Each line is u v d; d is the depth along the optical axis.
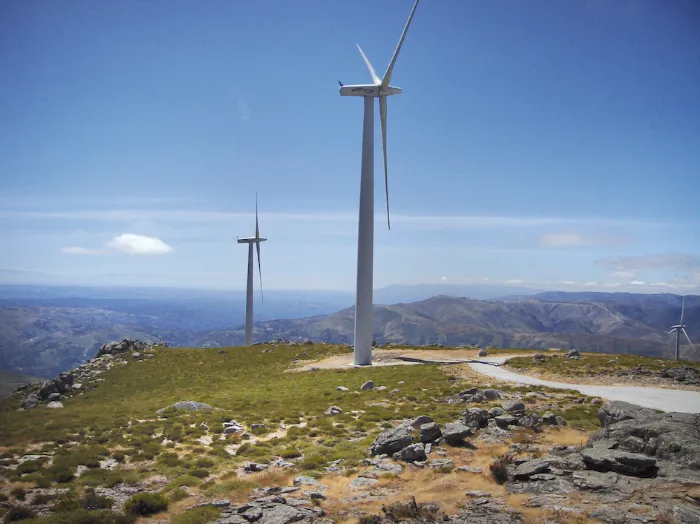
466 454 28.70
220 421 42.41
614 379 58.81
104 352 112.31
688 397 47.62
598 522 17.41
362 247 85.56
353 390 59.12
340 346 108.69
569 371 65.00
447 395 51.38
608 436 25.67
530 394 50.19
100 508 22.80
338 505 21.83
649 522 16.97
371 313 85.88
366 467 27.70
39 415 49.28
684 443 22.33
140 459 30.94
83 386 87.81
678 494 19.08
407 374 69.12
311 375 76.81
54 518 20.88
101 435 36.78
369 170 86.06
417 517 19.23
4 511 22.22
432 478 24.94
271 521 19.72
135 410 50.50
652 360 75.69
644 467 21.41
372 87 83.62
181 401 54.94
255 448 33.12
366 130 86.00
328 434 36.91
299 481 25.64
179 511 22.47
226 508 22.20
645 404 44.03
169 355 106.56
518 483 22.72
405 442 29.86
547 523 17.70
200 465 29.45
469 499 21.41
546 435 32.53
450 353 94.44
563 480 21.86
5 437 36.31
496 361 81.06
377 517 19.47
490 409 39.03
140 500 22.52
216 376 86.06
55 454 31.52
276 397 56.88
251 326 154.00
